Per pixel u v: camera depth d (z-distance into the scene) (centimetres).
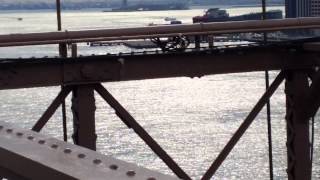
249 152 3800
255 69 1087
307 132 1111
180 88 7969
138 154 3619
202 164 3544
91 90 998
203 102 6444
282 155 3731
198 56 1062
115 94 7288
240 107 5931
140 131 1023
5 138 384
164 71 1045
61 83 984
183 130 4672
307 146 1109
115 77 1005
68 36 1008
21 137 388
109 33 1037
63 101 995
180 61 1053
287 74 1105
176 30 1060
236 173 3378
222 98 6688
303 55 1092
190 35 1068
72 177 288
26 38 994
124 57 1012
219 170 3438
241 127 1070
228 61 1077
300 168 1109
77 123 998
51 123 4106
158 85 8281
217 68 1072
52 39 1002
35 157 329
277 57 1091
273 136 4294
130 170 293
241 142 4116
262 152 3791
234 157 3700
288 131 1122
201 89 7712
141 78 1028
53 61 974
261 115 5175
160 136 4466
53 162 315
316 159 3444
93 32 1028
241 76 8794
